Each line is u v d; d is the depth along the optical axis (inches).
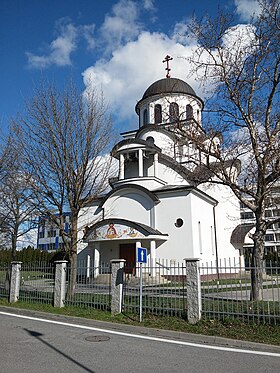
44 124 543.5
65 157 541.3
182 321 370.9
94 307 462.9
